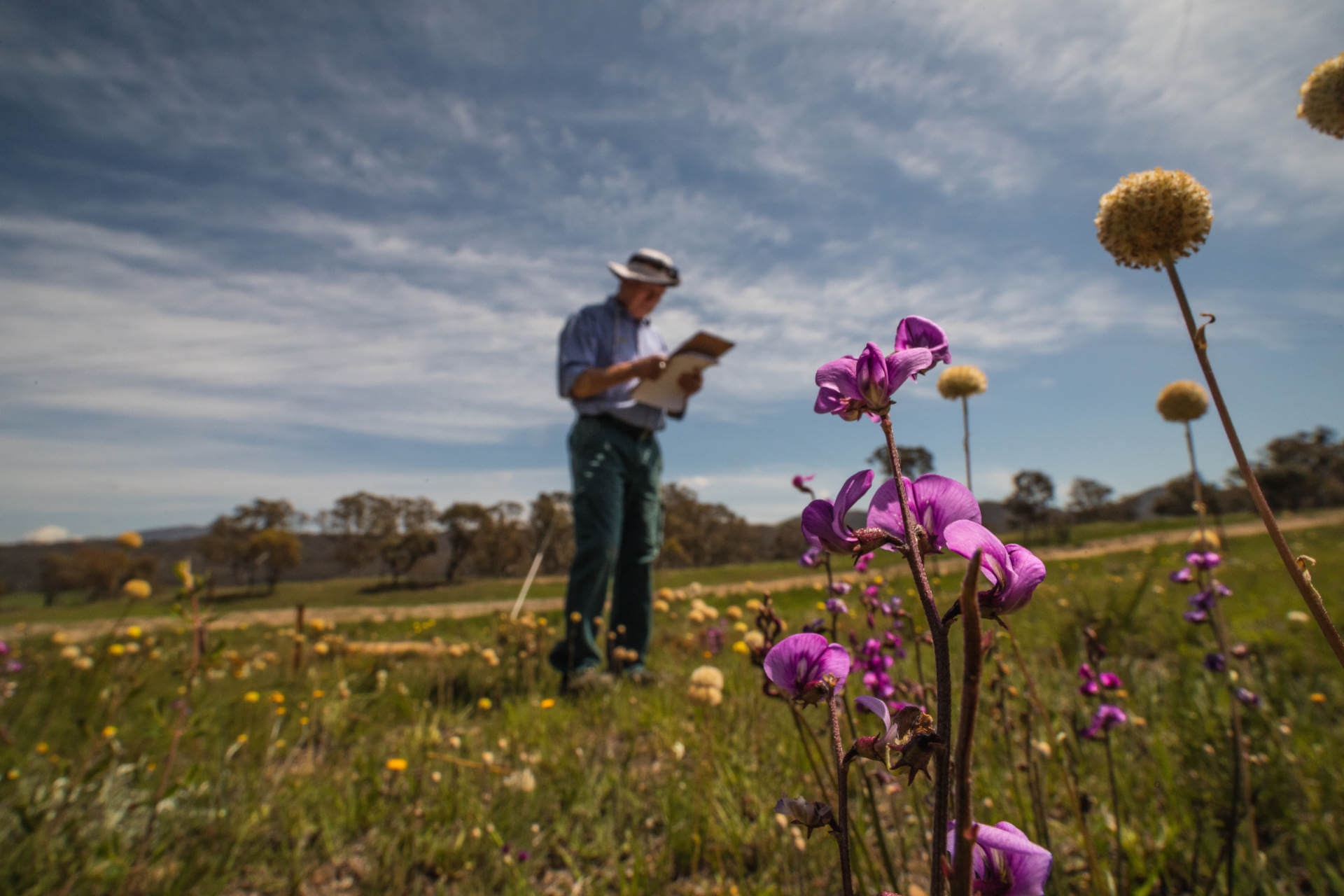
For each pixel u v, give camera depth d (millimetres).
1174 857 1919
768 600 1219
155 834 2324
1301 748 2406
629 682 4566
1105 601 5820
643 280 4898
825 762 1381
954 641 2650
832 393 608
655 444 5203
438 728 3738
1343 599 5777
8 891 1874
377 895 2062
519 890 2033
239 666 5250
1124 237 853
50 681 3738
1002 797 2129
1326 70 998
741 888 1892
